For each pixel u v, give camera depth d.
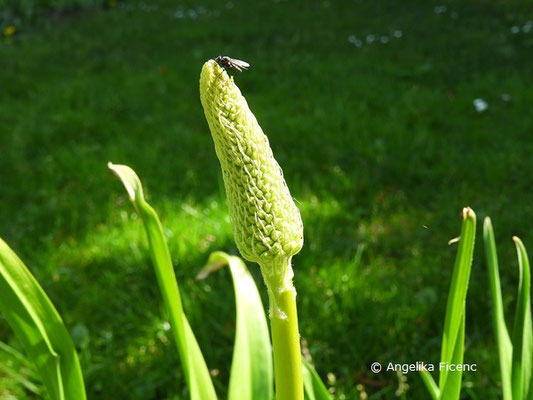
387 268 3.11
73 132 5.00
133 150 4.51
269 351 1.51
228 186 0.97
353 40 7.19
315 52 6.87
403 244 3.35
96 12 10.16
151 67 6.64
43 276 3.20
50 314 1.22
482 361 2.45
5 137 4.96
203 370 1.39
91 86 6.02
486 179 3.93
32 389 2.47
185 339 1.29
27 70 6.75
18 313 1.20
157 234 1.21
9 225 3.69
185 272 3.17
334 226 3.52
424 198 3.80
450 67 6.03
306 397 1.63
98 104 5.53
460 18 8.03
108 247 3.43
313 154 4.36
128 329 2.83
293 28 8.02
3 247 1.18
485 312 2.74
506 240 3.25
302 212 3.64
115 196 3.96
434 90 5.49
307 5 9.51
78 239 3.55
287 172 4.14
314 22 8.31
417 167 4.11
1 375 2.60
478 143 4.43
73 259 3.37
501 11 8.21
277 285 1.01
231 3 10.04
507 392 1.39
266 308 2.77
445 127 4.74
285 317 1.02
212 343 2.73
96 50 7.55
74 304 3.04
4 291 1.19
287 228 0.98
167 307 1.28
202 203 3.82
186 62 6.69
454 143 4.42
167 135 4.83
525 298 1.33
